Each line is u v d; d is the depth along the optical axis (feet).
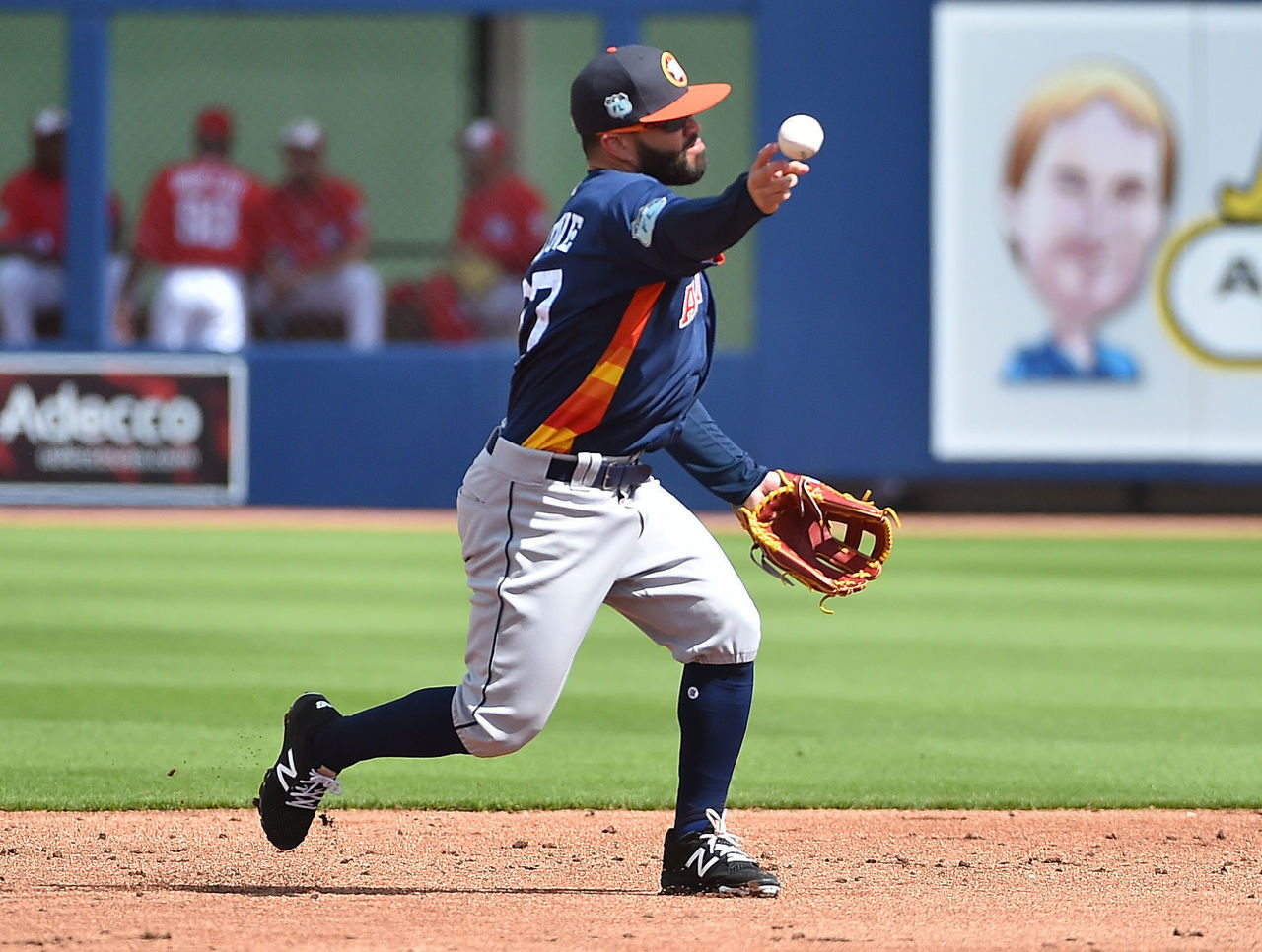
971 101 157.28
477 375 157.79
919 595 111.45
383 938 40.27
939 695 79.71
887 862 50.47
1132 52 156.46
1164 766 65.46
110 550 129.18
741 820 56.65
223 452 158.10
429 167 184.44
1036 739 70.44
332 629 94.84
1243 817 57.26
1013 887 47.11
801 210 157.79
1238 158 156.87
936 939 40.47
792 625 99.76
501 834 54.13
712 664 44.86
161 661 84.38
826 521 46.68
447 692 44.16
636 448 42.96
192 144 182.70
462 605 104.01
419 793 59.62
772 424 158.71
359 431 158.20
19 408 157.58
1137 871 49.37
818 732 71.61
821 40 157.58
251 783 60.39
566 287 41.70
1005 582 117.60
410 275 181.16
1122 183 157.17
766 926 41.68
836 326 158.30
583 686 81.66
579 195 42.45
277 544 134.10
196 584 111.34
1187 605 107.45
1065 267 157.48
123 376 157.48
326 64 183.73
